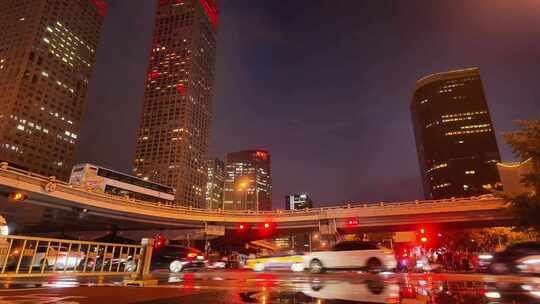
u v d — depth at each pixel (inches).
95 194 2276.1
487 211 2185.0
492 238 2322.8
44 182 1971.0
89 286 356.8
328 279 497.7
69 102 7017.7
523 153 1116.5
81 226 2942.9
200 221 2810.0
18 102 6033.5
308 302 254.7
